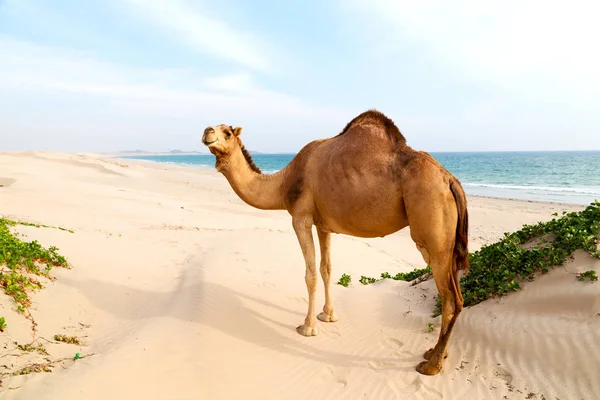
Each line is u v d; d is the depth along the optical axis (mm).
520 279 5871
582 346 4438
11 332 4555
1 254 5949
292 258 10633
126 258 8805
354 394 4617
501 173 68000
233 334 5797
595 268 5188
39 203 15203
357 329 6324
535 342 4793
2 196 15531
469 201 29234
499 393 4336
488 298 6012
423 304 7039
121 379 4113
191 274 8117
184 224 15219
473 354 5078
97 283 6863
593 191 37062
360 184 5012
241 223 16969
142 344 4859
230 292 7266
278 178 6254
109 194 19641
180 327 5551
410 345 5656
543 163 104312
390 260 12867
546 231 6527
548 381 4297
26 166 33500
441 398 4418
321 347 5742
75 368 4148
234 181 6250
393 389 4656
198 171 60750
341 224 5410
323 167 5445
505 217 21906
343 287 8641
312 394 4637
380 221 5059
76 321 5512
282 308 7102
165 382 4297
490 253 6770
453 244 4688
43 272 6484
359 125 5355
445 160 141125
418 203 4609
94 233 10953
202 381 4508
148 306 6512
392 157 4973
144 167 61656
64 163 43250
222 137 5930
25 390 3656
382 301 7484
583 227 5855
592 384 4062
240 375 4832
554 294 5246
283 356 5465
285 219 19172
